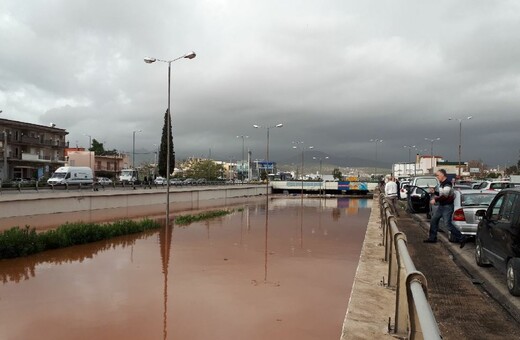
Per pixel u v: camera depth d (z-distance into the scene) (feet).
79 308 24.11
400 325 16.12
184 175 346.95
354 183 242.37
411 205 71.41
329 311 23.67
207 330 20.63
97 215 95.91
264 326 21.20
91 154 264.11
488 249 25.67
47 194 95.55
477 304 19.54
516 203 22.34
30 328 20.79
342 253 43.19
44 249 45.29
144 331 20.45
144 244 49.90
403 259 14.10
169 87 71.20
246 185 233.14
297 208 123.95
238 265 36.76
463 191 38.42
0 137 194.39
